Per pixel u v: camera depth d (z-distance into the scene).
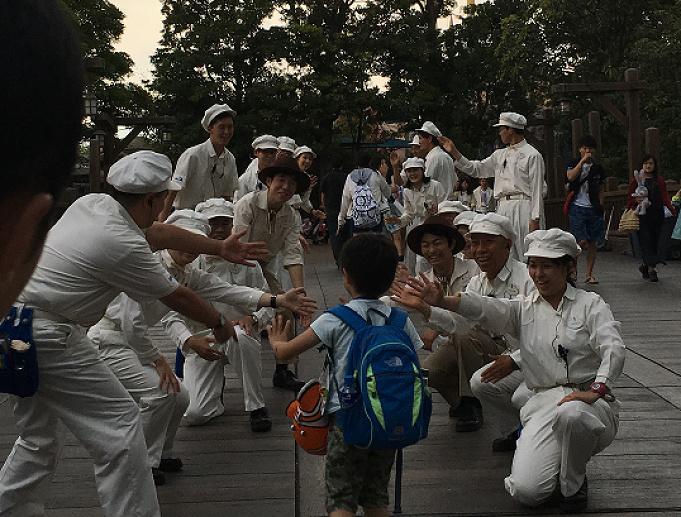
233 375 6.61
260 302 3.78
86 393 2.95
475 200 17.06
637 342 7.10
